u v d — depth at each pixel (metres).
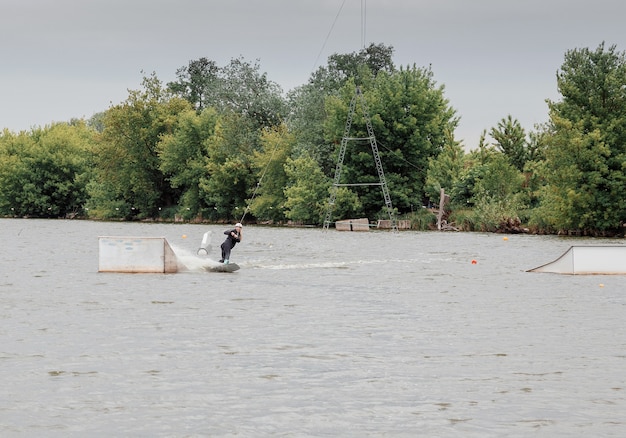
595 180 144.50
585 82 150.62
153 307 47.16
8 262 80.19
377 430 23.47
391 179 188.62
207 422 24.16
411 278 66.25
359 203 184.50
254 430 23.42
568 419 24.52
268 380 29.06
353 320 42.94
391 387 28.17
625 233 146.50
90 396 26.86
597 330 39.88
